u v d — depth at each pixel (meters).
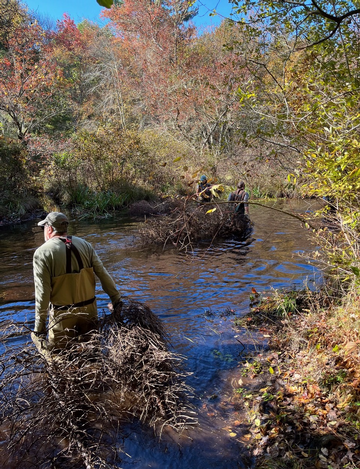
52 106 25.38
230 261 7.50
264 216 12.30
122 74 31.56
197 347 4.20
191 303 5.46
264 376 3.59
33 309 5.37
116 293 3.73
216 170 14.25
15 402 2.75
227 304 5.41
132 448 2.71
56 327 3.39
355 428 2.66
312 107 4.01
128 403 3.11
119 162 17.44
